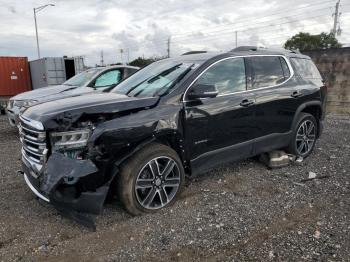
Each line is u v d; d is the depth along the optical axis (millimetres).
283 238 3463
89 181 3504
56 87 9484
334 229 3602
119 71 9742
